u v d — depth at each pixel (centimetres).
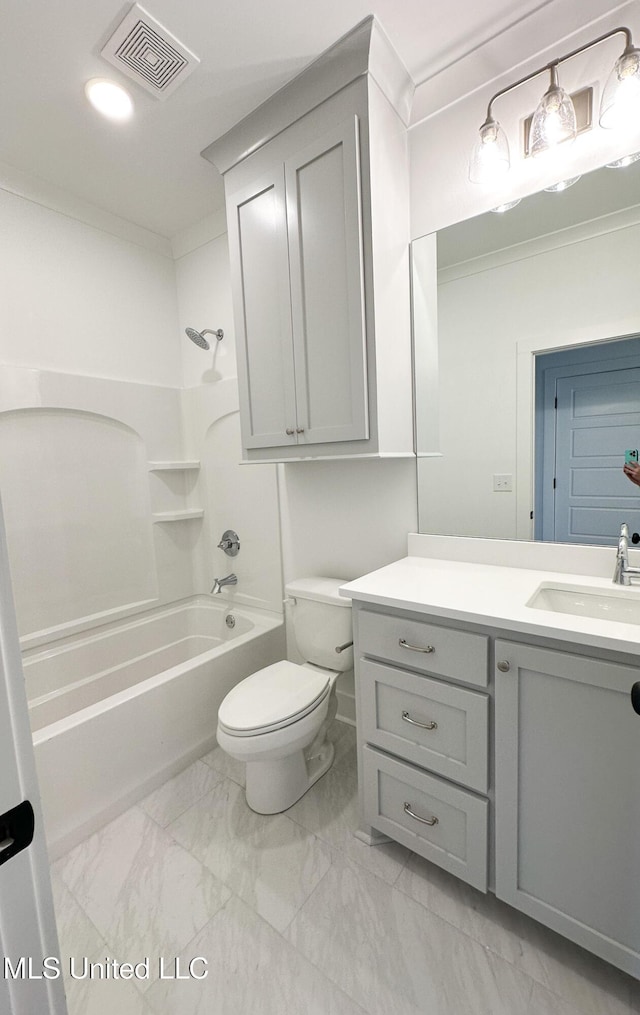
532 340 142
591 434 136
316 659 183
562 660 94
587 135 126
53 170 182
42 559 198
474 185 145
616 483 134
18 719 50
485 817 110
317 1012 98
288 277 152
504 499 153
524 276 141
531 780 102
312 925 116
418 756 122
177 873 133
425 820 122
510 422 149
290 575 221
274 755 143
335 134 134
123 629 227
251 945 112
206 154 169
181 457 256
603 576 135
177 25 119
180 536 255
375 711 129
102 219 213
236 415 233
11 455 187
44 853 53
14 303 185
